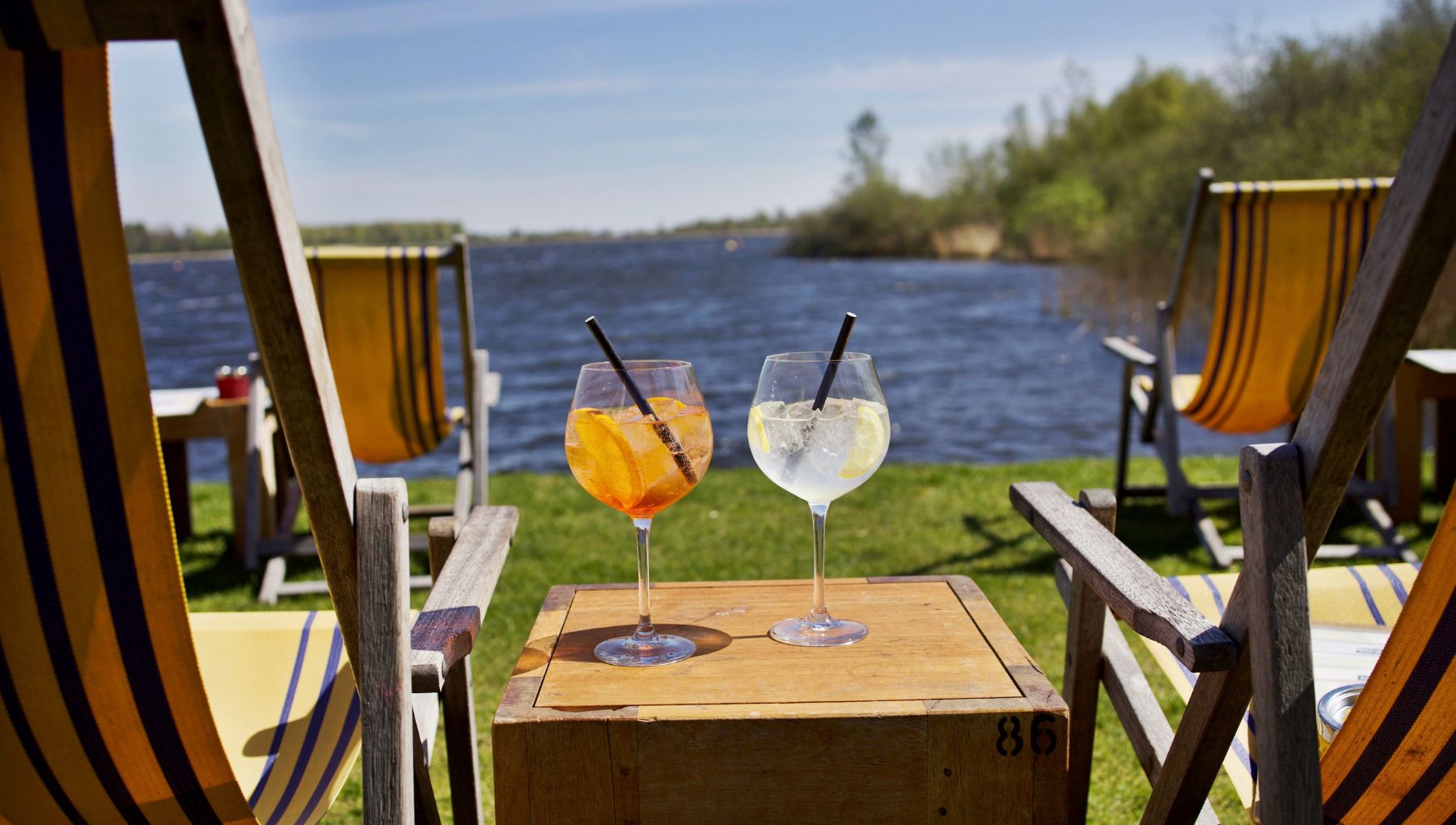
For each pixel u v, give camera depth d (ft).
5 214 3.07
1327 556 13.39
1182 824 4.74
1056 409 29.68
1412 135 3.09
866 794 4.31
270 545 13.71
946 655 4.80
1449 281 32.78
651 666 4.71
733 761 4.28
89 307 3.21
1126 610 4.29
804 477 4.66
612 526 15.51
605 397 4.55
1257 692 3.67
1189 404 14.21
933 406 30.76
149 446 3.41
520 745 4.27
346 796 8.37
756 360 43.65
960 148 136.98
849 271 112.68
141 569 3.60
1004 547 13.99
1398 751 4.17
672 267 151.33
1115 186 101.60
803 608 5.41
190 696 3.90
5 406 3.27
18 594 3.56
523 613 12.03
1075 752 6.30
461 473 13.93
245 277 3.28
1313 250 12.55
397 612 3.79
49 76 2.97
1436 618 3.74
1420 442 14.66
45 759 3.96
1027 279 84.58
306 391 3.49
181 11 2.89
